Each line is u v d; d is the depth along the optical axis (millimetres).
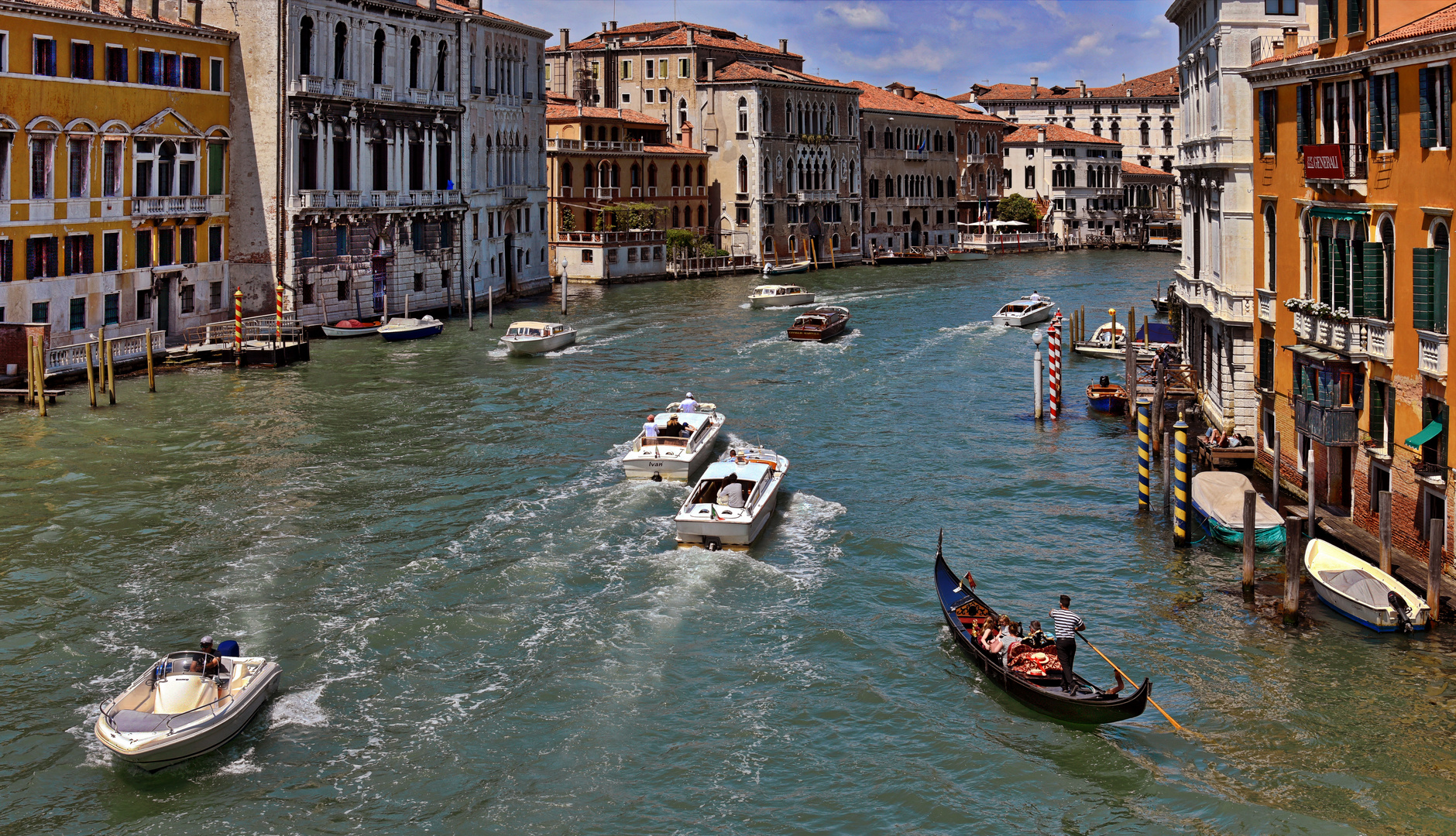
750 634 24188
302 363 52656
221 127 57469
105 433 38750
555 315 71125
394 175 67062
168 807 18469
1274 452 29531
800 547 29047
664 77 106438
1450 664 22469
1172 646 23578
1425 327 24047
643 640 23828
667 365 53719
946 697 21844
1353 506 27594
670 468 33875
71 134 48156
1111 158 140750
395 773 19328
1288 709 21172
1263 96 32219
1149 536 29922
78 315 48969
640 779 19281
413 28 68000
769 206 105812
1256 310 33594
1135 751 20078
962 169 133000
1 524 29781
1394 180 25266
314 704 21344
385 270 66562
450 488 33312
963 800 18812
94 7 49875
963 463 36844
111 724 19469
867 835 18000
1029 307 68750
